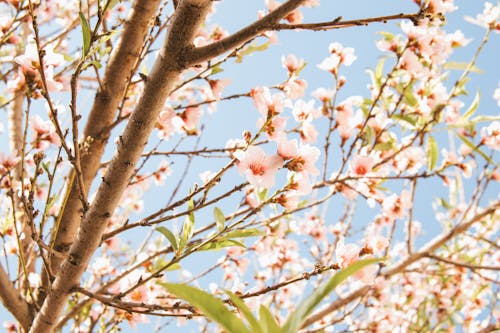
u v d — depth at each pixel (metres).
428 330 1.39
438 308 1.45
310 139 0.92
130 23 0.93
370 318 1.34
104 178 0.81
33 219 0.82
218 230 0.84
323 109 1.01
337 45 1.00
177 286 0.68
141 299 0.91
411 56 0.97
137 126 0.79
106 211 0.82
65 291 0.85
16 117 1.12
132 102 1.09
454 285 1.49
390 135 1.06
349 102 1.00
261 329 0.68
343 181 0.95
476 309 1.47
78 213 0.95
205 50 0.77
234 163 0.81
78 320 0.98
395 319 1.32
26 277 0.85
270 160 0.81
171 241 0.84
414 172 1.06
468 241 1.47
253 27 0.76
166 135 0.93
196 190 0.82
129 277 0.91
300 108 0.92
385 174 1.07
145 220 0.83
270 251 1.27
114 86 0.95
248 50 0.92
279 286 0.82
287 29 0.76
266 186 0.80
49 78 0.81
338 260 0.82
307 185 0.82
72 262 0.83
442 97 1.04
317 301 0.68
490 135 1.04
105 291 0.90
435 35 1.01
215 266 1.04
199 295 0.69
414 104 1.05
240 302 0.68
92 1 1.06
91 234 0.83
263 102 0.84
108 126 0.95
